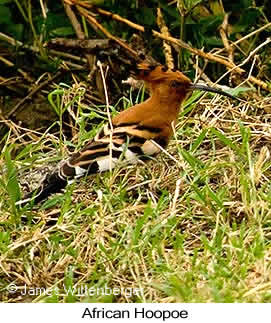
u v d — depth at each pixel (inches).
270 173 461.7
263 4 581.9
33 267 408.5
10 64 583.5
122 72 548.4
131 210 428.5
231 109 504.1
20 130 554.3
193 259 386.6
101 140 439.8
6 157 447.2
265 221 419.2
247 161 455.5
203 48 530.3
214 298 363.9
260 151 468.8
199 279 383.6
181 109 500.4
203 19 547.8
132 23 541.0
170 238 413.1
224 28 547.2
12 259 409.4
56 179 428.8
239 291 372.8
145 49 544.7
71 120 550.0
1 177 461.7
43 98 569.6
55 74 575.5
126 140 442.3
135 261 394.0
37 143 494.3
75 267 400.5
